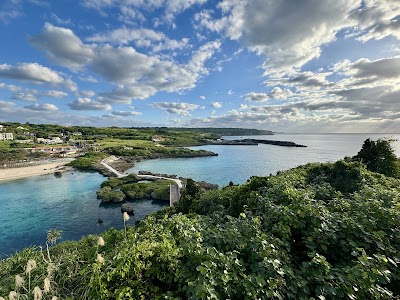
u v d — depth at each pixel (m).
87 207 43.09
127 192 49.66
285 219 5.54
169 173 79.38
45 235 31.06
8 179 69.62
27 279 4.79
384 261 4.03
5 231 32.22
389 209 5.55
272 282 3.54
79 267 5.20
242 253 4.56
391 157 22.12
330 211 6.43
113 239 7.86
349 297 3.48
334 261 4.87
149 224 6.84
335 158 107.06
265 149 161.50
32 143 150.12
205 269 3.60
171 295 3.90
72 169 85.81
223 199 13.60
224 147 182.88
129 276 4.31
